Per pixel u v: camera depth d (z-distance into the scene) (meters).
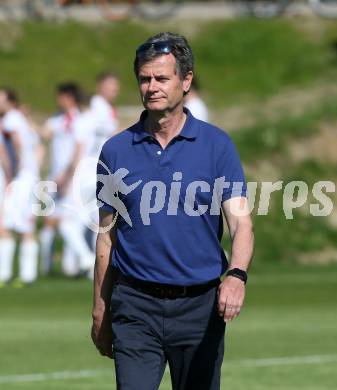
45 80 83.50
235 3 93.31
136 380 19.77
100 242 20.66
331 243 64.44
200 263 20.02
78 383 30.78
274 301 48.03
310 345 37.03
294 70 86.38
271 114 73.44
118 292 20.22
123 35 90.12
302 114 72.56
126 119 75.62
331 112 72.38
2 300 47.66
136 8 91.62
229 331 40.09
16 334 39.22
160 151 20.02
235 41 90.38
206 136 20.09
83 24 90.81
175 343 20.08
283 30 91.62
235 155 20.08
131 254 20.09
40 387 30.17
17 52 86.69
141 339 20.02
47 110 79.56
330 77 83.62
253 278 56.00
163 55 19.72
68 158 52.38
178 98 19.91
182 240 19.92
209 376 20.16
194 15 93.25
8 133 51.84
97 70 85.94
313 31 92.00
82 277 54.88
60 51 87.44
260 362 33.94
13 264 59.22
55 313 44.12
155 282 19.92
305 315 44.06
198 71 87.19
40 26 90.06
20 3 91.56
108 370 32.78
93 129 52.00
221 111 76.00
